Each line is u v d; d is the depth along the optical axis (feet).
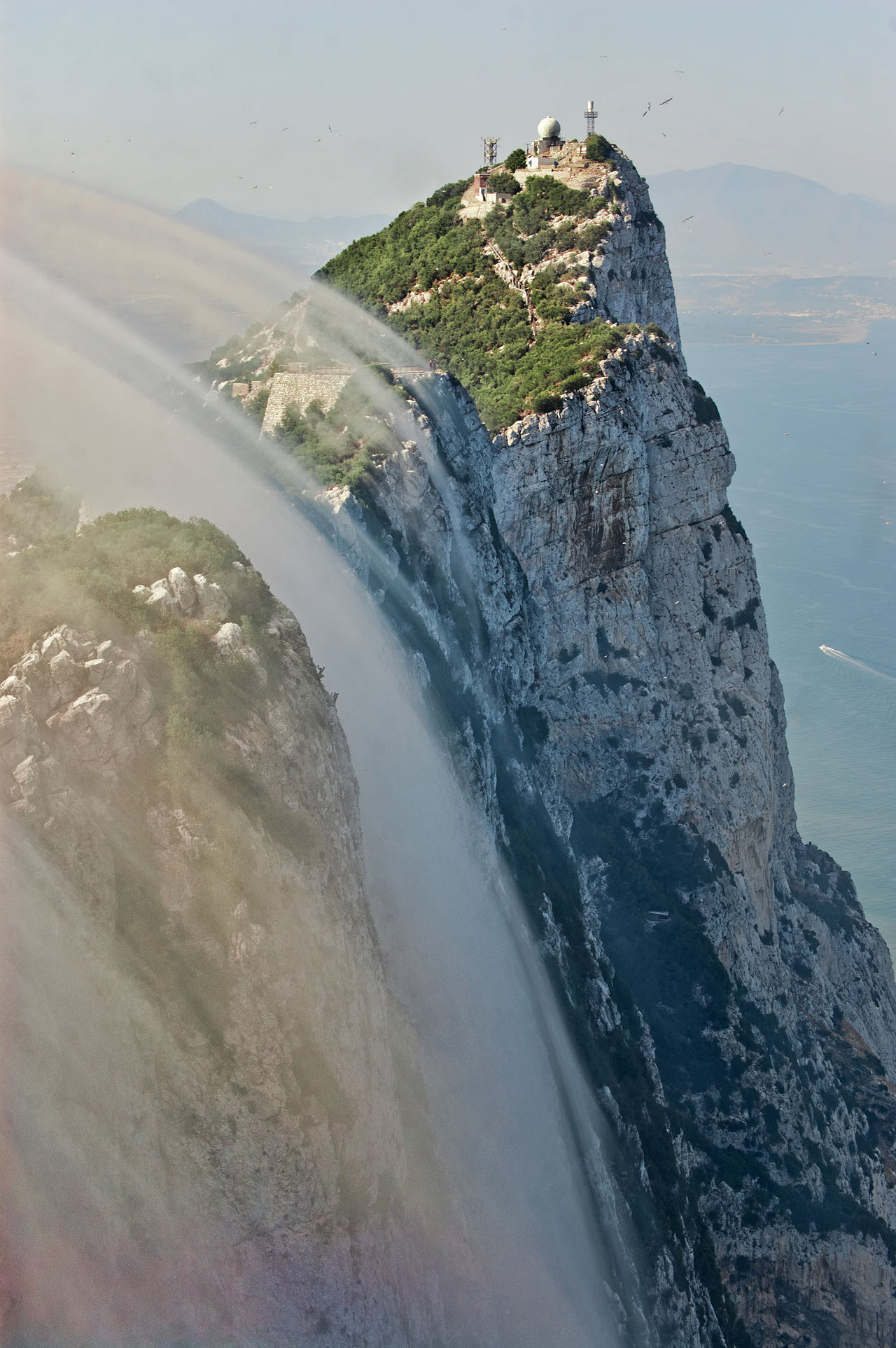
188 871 102.22
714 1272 219.00
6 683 100.01
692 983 275.18
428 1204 126.41
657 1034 267.39
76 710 99.96
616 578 299.58
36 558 121.29
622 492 295.07
